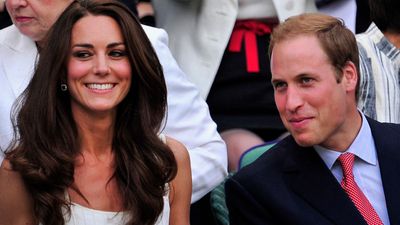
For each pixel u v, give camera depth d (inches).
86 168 649.0
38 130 632.4
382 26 808.9
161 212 655.1
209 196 812.6
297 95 648.4
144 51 649.0
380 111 783.7
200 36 888.9
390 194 665.6
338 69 653.3
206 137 785.6
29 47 755.4
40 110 633.6
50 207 626.5
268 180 672.4
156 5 920.3
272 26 892.6
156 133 663.1
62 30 637.3
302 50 647.8
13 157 633.0
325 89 648.4
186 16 901.2
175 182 682.2
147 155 656.4
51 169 626.5
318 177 667.4
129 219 642.2
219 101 888.3
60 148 636.1
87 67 636.7
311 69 645.9
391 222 660.7
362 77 782.5
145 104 658.2
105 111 646.5
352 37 661.9
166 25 911.0
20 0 732.0
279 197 665.6
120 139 657.0
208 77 880.9
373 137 681.6
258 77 885.2
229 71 886.4
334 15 909.8
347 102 665.6
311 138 652.1
